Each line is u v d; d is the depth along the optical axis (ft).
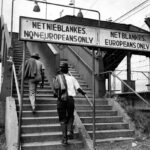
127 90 36.29
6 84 28.37
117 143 22.70
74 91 21.72
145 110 30.32
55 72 30.73
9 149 19.98
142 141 23.21
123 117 26.91
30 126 22.40
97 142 22.27
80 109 27.81
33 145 20.35
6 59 29.78
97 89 32.55
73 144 21.22
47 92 30.12
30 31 18.39
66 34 19.33
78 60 38.04
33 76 25.00
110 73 31.58
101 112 27.35
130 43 21.25
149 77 44.65
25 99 26.14
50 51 32.96
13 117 22.43
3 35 38.17
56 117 24.43
